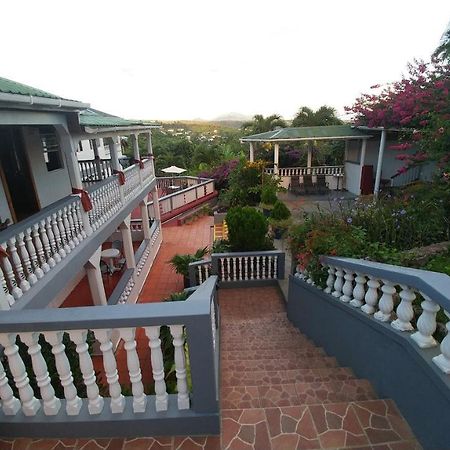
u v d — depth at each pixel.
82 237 5.56
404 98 8.16
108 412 2.12
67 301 7.92
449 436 1.74
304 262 4.52
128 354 2.00
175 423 2.07
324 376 3.18
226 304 6.79
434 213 5.02
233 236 7.65
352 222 4.97
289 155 18.08
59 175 7.72
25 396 2.08
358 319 3.07
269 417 2.20
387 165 13.14
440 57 6.89
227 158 22.91
